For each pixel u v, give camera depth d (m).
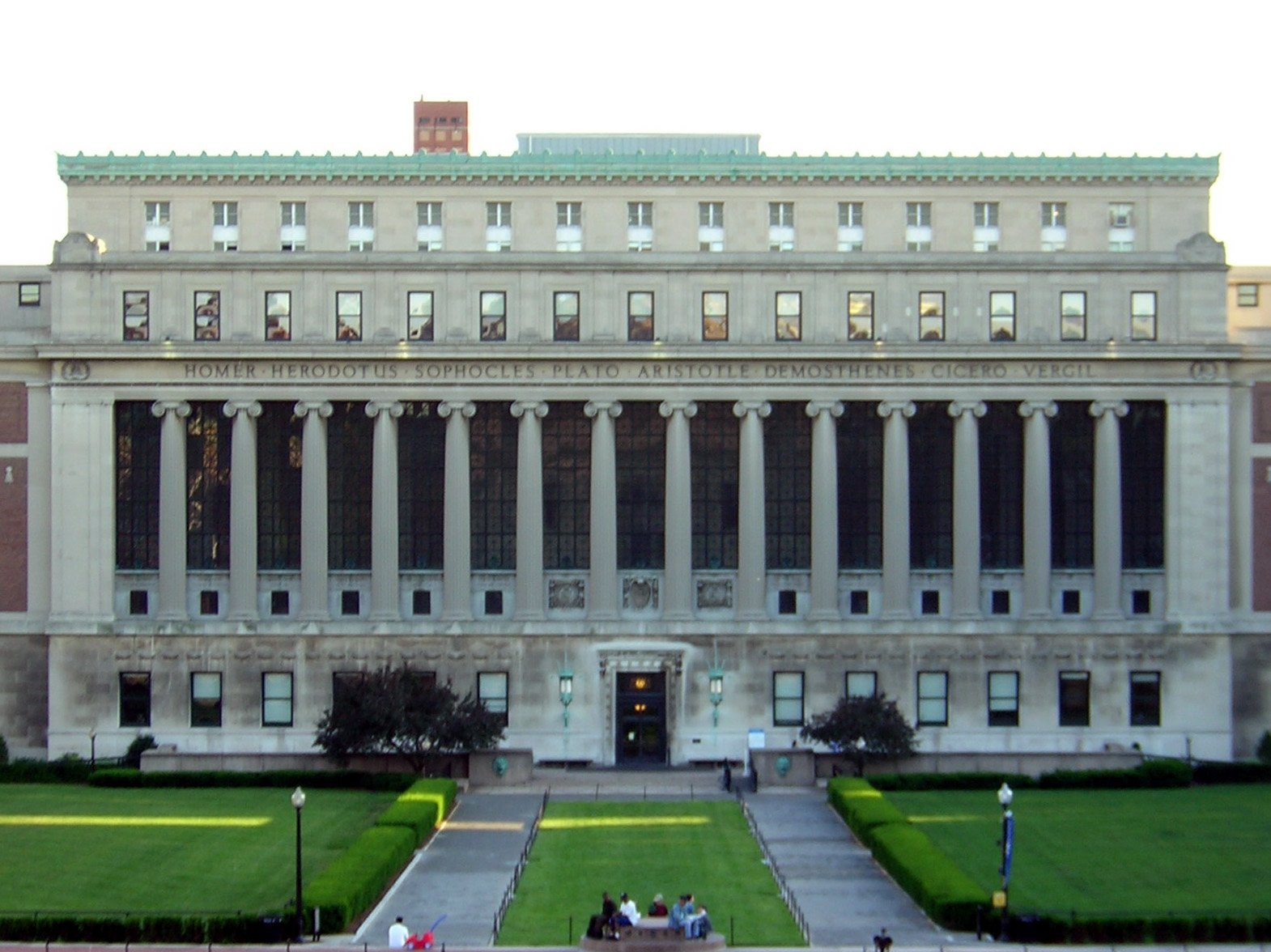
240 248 125.69
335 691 117.38
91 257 122.38
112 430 122.31
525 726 121.50
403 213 125.88
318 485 121.50
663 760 121.88
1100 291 123.69
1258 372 124.94
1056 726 122.00
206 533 123.19
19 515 124.56
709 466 123.25
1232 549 125.38
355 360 121.50
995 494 123.62
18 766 114.19
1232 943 74.12
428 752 111.06
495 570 123.00
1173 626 122.38
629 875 86.19
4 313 127.62
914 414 122.81
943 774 110.38
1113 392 122.75
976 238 126.88
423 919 78.06
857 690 121.69
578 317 123.12
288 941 73.56
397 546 122.06
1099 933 73.94
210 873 84.56
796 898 81.69
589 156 125.56
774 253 122.88
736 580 122.81
